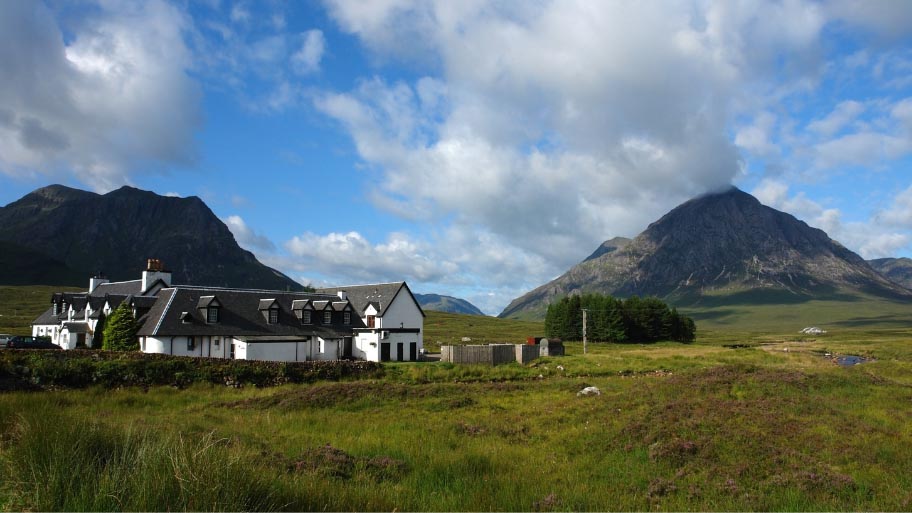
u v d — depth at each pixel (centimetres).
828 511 1343
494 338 14450
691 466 1706
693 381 3073
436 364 5991
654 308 16438
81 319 8038
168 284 7750
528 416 2670
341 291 8644
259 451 1673
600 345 13788
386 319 7619
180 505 958
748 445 1833
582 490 1478
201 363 3934
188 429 1942
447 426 2400
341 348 6969
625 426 2109
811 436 1944
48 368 3316
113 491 980
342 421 2527
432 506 1295
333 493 1222
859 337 17488
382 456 1783
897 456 1761
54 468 1025
